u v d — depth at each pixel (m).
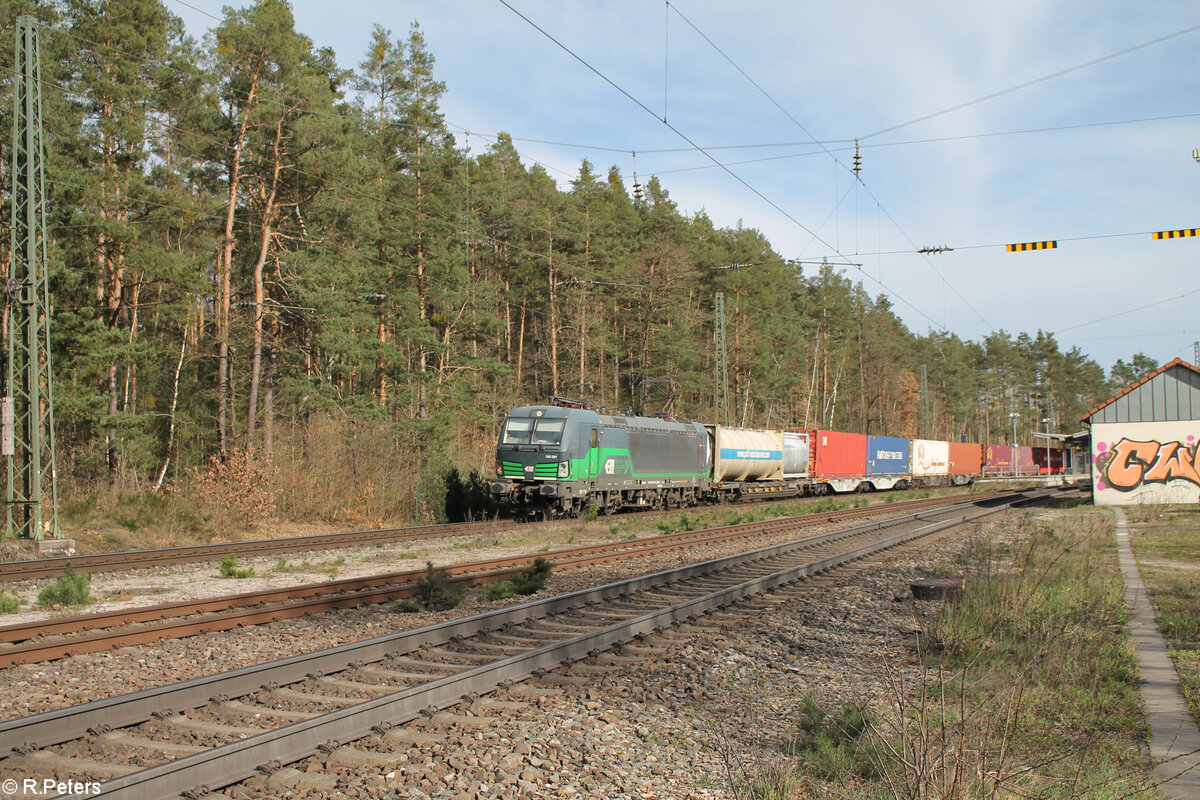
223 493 24.89
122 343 29.03
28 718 5.57
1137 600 11.68
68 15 31.75
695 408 60.25
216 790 4.98
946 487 64.25
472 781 5.32
